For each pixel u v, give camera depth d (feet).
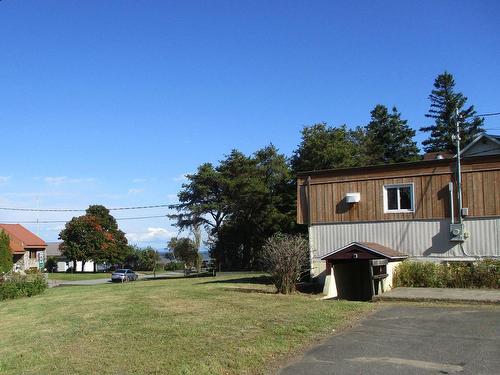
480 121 190.60
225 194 183.73
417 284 59.98
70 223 281.13
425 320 36.60
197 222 187.93
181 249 191.21
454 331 32.71
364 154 171.73
